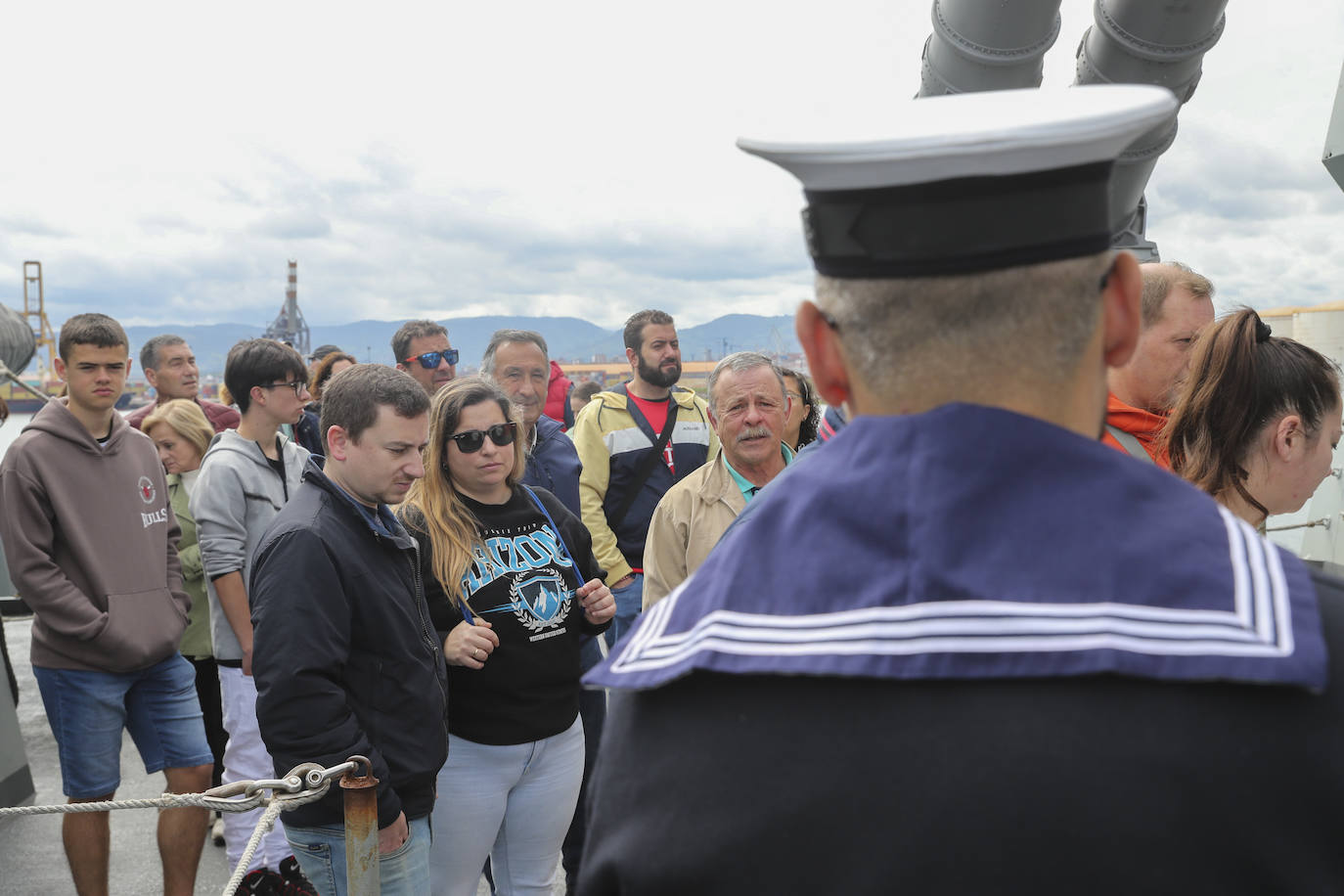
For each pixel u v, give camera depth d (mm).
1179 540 642
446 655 2572
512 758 2691
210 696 4348
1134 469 687
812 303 808
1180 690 610
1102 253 717
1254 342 1760
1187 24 4488
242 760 3547
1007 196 687
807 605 702
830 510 724
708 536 3068
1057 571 642
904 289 715
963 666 633
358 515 2387
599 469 4398
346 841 2168
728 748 710
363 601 2344
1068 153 674
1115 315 753
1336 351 3525
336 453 2434
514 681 2674
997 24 4785
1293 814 588
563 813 2826
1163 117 685
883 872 637
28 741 5184
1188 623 609
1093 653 611
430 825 2664
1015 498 670
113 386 3299
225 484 3537
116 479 3334
